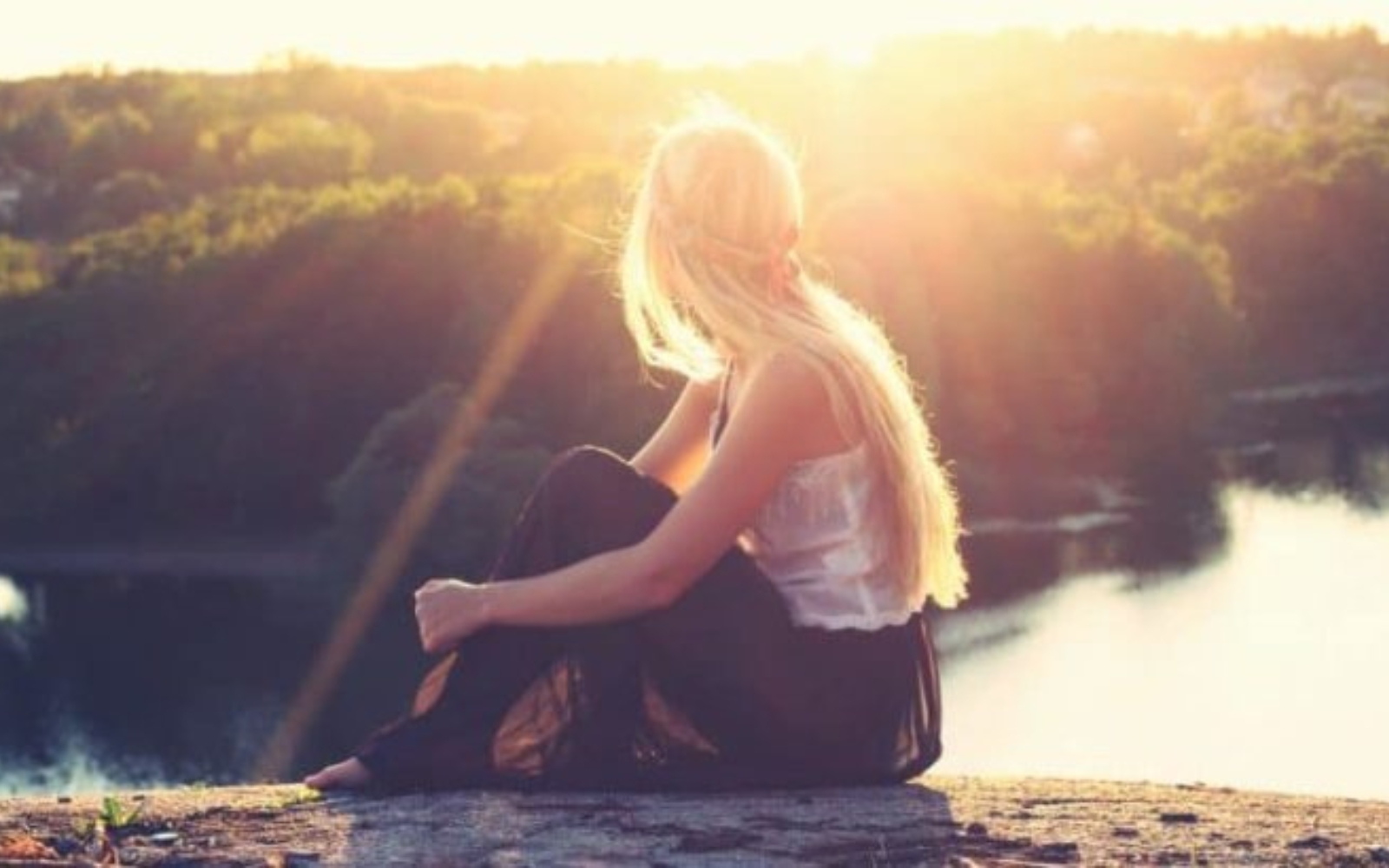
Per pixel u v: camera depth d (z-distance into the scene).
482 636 5.29
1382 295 106.94
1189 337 89.75
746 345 5.23
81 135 174.38
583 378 77.31
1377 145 120.94
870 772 5.42
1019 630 56.75
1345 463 78.25
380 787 5.29
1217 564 62.94
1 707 59.28
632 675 5.27
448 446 70.88
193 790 5.50
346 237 82.81
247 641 65.00
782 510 5.30
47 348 85.00
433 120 180.88
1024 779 5.71
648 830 4.82
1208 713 49.12
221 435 82.38
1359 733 47.31
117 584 73.44
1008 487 75.12
